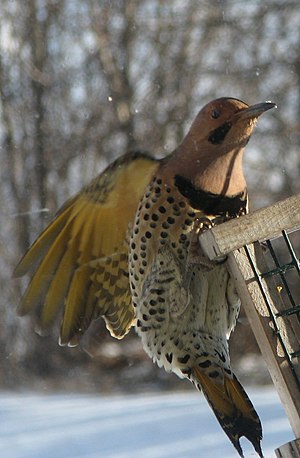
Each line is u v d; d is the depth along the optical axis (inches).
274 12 904.3
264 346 237.0
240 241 235.8
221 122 272.7
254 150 841.5
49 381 748.6
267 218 235.1
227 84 901.2
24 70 869.2
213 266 272.5
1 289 788.0
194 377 281.0
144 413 482.9
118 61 884.6
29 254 301.7
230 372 279.6
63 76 873.5
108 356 745.0
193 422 444.1
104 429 445.7
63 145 851.4
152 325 284.7
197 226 275.0
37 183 834.8
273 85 892.6
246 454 377.1
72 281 308.0
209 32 908.6
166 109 874.1
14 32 881.5
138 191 289.4
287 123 855.7
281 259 697.0
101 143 857.5
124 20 894.4
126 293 309.7
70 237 301.7
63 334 312.8
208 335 282.5
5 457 403.2
